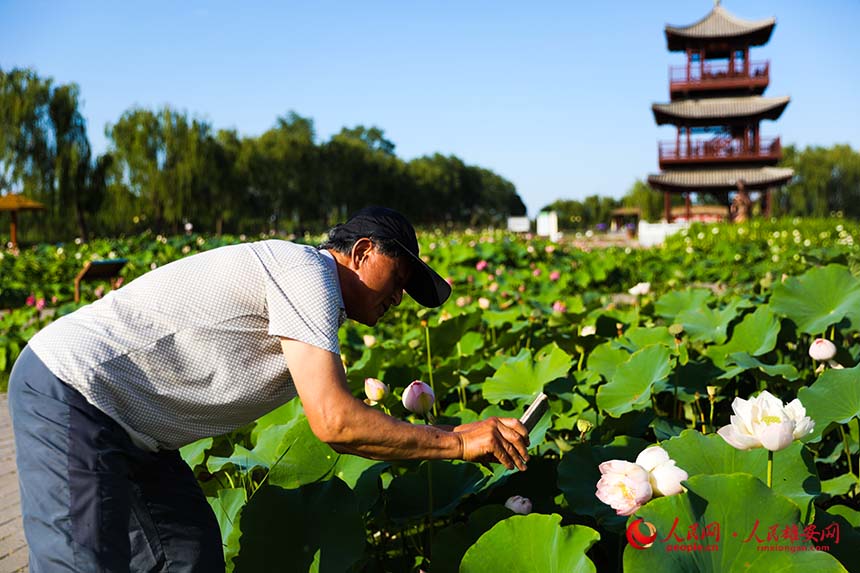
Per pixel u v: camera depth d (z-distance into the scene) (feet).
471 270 36.83
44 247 71.05
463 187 321.93
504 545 6.48
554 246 53.62
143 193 141.49
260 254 6.44
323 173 207.51
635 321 15.25
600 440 10.34
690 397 10.90
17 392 6.16
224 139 168.14
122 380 6.12
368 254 6.75
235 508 8.61
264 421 11.18
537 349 15.81
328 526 7.32
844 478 8.54
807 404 9.27
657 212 238.68
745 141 127.85
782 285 13.16
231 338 6.26
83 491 5.82
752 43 133.39
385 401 10.04
